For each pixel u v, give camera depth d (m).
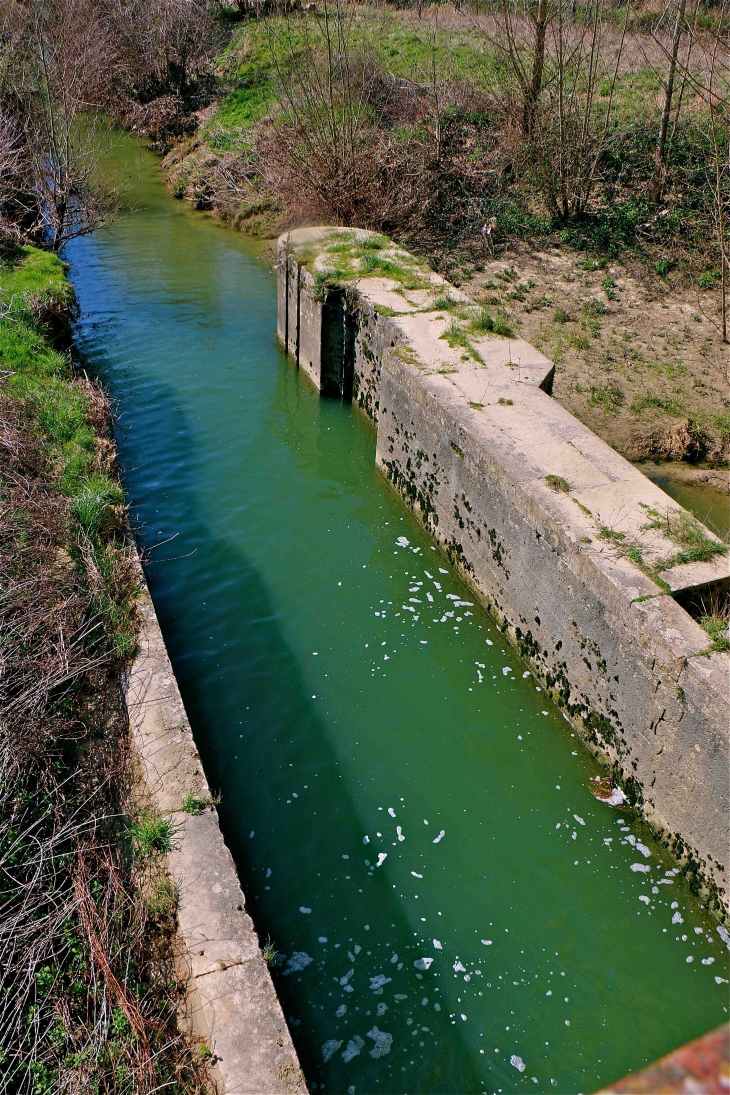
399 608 8.58
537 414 8.62
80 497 7.96
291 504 10.05
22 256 13.40
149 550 8.98
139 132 23.23
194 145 21.12
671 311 12.90
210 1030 4.45
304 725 7.29
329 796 6.71
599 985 5.58
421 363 9.55
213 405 11.78
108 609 6.93
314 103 16.78
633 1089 1.04
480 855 6.35
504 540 7.95
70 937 4.79
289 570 9.02
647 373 11.50
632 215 14.77
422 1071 5.12
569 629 7.13
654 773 6.34
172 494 10.03
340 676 7.77
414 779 6.88
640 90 16.89
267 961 5.14
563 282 13.74
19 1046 4.20
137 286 15.05
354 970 5.60
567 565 7.00
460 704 7.55
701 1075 1.04
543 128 15.35
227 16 25.12
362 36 20.41
